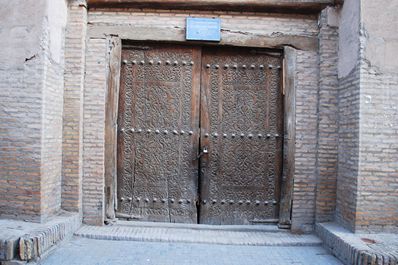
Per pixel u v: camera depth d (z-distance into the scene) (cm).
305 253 424
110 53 489
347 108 452
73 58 476
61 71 469
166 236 457
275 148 501
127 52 500
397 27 426
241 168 500
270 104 500
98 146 483
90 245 428
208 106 500
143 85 500
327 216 478
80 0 476
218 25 484
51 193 448
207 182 500
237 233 482
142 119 501
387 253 356
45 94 429
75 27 477
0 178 427
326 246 439
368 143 423
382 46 426
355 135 431
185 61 500
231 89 500
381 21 427
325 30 480
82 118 482
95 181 482
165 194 501
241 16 489
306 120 486
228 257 405
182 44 497
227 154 500
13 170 426
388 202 424
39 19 426
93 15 490
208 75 500
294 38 488
